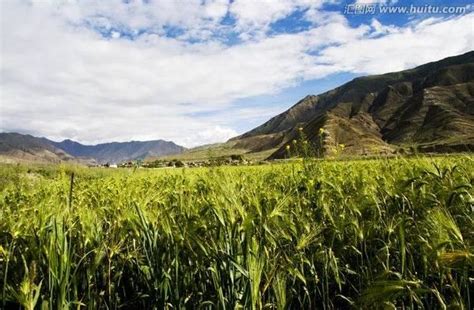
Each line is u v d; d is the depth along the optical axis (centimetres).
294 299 466
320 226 470
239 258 371
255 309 345
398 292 292
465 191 421
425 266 373
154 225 432
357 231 453
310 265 429
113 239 451
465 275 340
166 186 839
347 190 623
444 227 348
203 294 419
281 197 552
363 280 435
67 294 371
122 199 640
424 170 534
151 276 416
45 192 859
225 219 396
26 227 450
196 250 407
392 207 481
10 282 386
